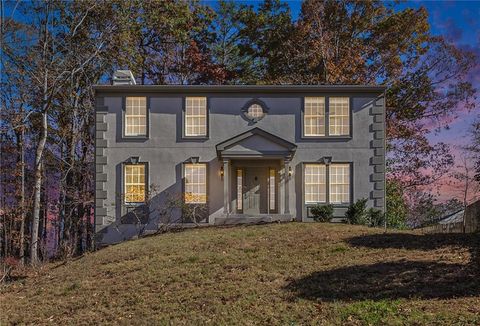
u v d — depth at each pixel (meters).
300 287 11.05
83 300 12.06
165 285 12.31
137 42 32.09
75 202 26.88
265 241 16.08
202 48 37.19
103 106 21.48
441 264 11.55
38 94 25.25
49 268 18.52
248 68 38.09
